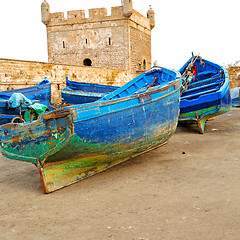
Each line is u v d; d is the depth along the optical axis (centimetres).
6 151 578
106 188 534
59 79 2225
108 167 646
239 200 442
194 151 767
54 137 517
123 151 629
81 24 3816
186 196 472
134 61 3941
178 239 344
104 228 383
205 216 397
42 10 3888
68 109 498
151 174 598
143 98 628
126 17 3647
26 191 546
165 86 693
